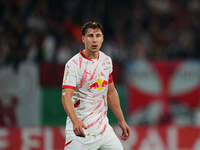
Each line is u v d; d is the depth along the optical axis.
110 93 15.56
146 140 27.00
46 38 35.34
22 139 25.77
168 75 30.14
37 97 28.22
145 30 40.94
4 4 37.44
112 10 41.12
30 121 28.08
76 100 14.81
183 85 30.30
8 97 27.91
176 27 42.28
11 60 32.66
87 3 40.53
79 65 14.55
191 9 43.97
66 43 36.22
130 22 41.00
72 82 14.37
